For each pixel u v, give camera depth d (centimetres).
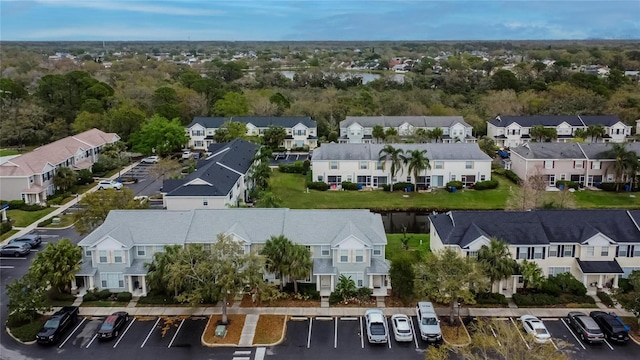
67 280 4662
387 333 4181
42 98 12481
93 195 5841
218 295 4156
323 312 4572
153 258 4853
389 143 9569
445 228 5281
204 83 14850
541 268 4972
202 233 5088
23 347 4078
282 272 4644
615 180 8444
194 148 11694
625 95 13688
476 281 4256
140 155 10812
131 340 4169
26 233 6506
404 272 4700
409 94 14775
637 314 4225
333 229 5134
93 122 11219
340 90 16125
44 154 8281
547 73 16588
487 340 3512
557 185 8562
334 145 8925
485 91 15200
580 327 4159
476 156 8594
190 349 4041
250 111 13412
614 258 5003
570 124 11525
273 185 8681
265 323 4394
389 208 7594
